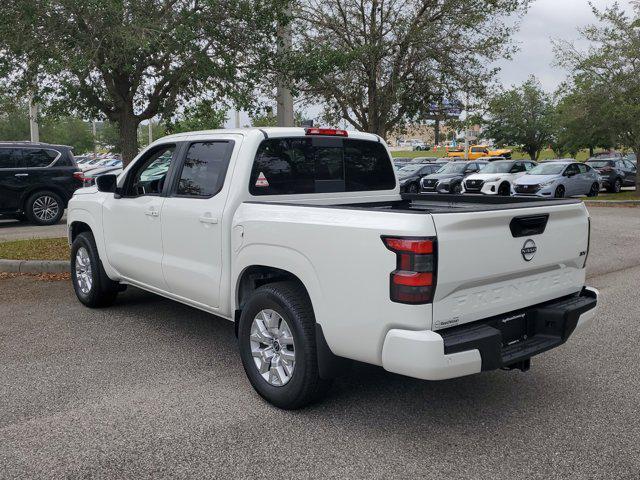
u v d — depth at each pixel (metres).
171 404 4.29
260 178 4.77
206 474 3.36
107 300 6.82
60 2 7.74
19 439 3.75
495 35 13.91
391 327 3.50
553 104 43.91
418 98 14.55
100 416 4.08
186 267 5.14
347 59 10.35
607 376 4.88
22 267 8.71
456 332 3.58
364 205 5.36
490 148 65.44
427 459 3.52
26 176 14.48
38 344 5.62
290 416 4.10
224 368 5.02
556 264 4.21
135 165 6.00
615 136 23.92
